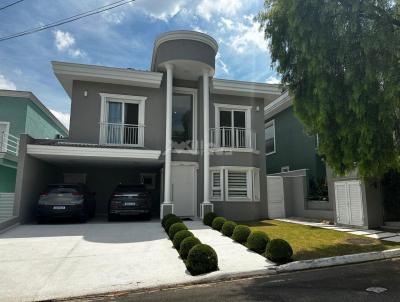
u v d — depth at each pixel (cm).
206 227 1144
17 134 1786
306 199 1560
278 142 2088
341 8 704
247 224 1301
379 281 560
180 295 515
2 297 498
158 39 1426
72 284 555
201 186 1466
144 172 1705
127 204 1269
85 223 1233
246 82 1559
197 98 1590
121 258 714
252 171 1496
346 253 750
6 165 1575
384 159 720
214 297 500
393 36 680
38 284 554
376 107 710
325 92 726
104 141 1416
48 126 2312
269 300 476
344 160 752
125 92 1477
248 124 1609
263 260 697
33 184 1277
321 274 617
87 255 736
